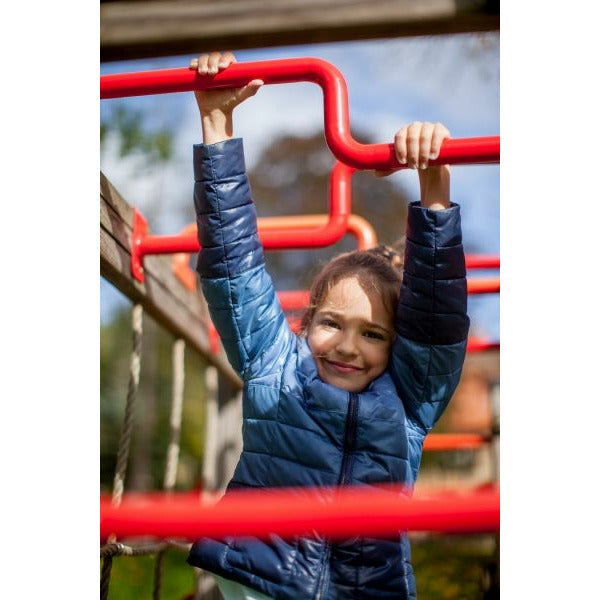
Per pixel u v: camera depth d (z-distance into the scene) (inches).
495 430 104.1
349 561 47.8
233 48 48.2
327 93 47.7
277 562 47.2
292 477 50.0
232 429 99.7
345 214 65.6
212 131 52.4
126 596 141.9
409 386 53.5
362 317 53.2
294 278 203.5
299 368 53.0
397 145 46.2
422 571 136.5
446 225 50.3
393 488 50.3
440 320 51.6
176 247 63.3
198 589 83.0
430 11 45.5
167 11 47.8
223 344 54.4
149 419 189.6
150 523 29.4
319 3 46.1
